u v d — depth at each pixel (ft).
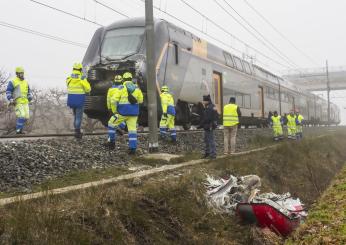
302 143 66.03
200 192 26.71
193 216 23.98
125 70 45.80
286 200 32.53
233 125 46.55
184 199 24.94
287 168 48.55
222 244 23.04
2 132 103.24
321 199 47.34
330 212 37.29
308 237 28.53
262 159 44.60
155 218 21.22
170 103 45.27
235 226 25.77
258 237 25.50
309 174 53.36
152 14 38.19
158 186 24.03
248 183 29.86
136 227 19.39
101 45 49.93
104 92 46.42
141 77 45.37
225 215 26.73
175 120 55.06
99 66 47.67
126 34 49.47
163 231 20.76
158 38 49.14
